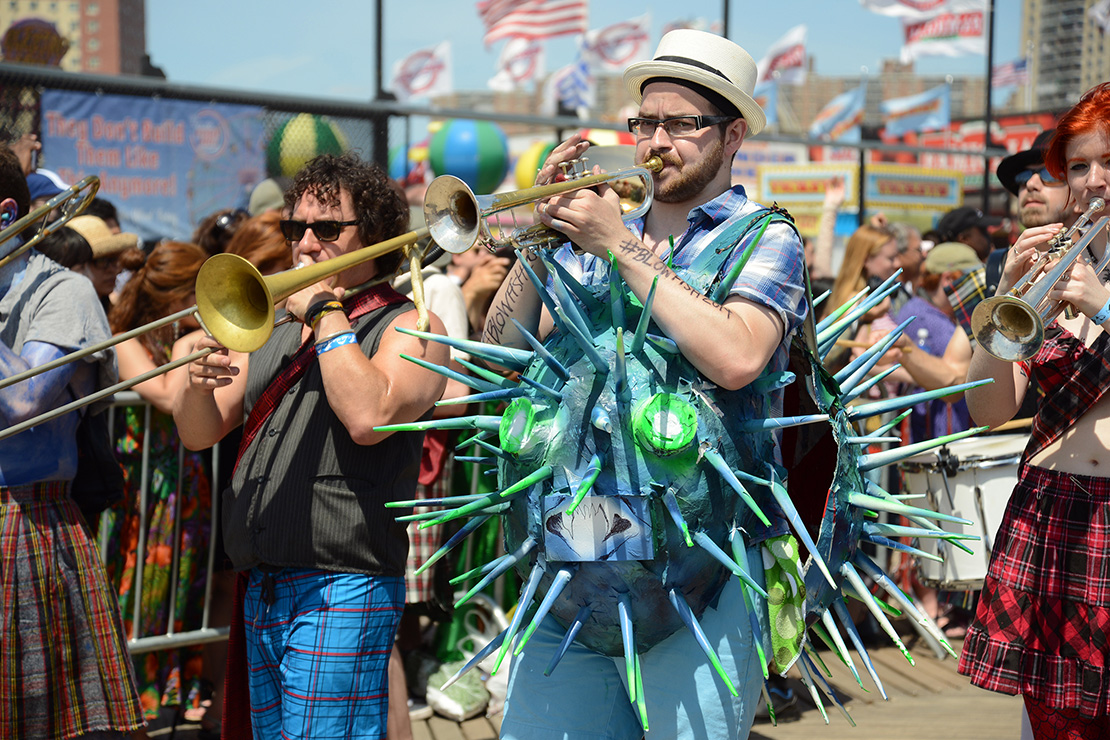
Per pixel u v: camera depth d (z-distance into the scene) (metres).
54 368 2.34
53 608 2.43
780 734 3.42
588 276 2.00
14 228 2.29
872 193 11.47
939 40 10.89
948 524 3.43
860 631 4.45
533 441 1.72
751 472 1.74
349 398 2.05
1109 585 2.02
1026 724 2.26
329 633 2.10
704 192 1.94
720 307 1.71
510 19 11.25
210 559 3.37
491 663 3.67
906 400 1.86
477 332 4.07
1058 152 2.15
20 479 2.41
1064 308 2.11
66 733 2.45
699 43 1.91
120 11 79.31
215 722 3.43
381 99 6.66
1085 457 2.09
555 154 1.81
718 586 1.75
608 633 1.76
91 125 5.80
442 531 3.50
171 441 3.38
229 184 6.15
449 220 1.80
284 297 1.89
